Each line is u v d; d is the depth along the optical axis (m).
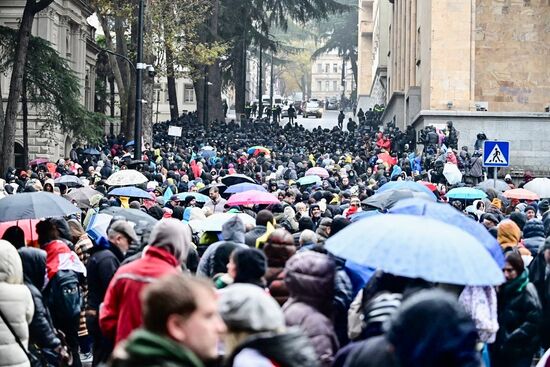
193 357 10.48
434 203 20.73
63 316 25.92
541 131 104.94
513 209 47.94
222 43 143.38
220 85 165.25
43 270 24.44
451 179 74.00
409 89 127.81
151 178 65.12
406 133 108.88
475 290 19.84
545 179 56.12
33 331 22.08
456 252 15.84
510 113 105.75
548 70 120.44
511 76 120.56
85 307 28.64
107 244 26.23
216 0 143.38
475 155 85.94
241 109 177.00
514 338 23.48
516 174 101.56
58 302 25.83
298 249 26.02
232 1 155.12
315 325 16.62
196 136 129.62
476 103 113.31
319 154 109.25
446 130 101.06
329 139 128.62
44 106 107.69
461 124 106.69
